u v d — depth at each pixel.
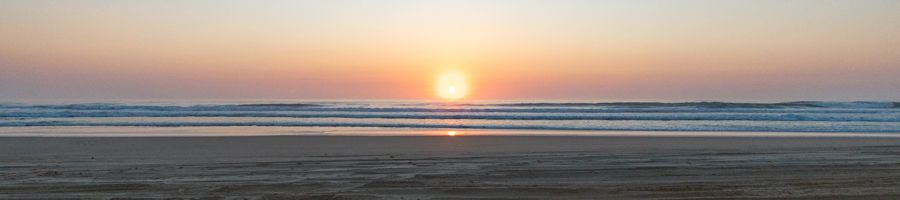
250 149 11.82
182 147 12.34
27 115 30.48
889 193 6.11
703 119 25.80
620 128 21.61
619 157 9.63
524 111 33.88
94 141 14.07
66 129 21.08
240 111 33.91
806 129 20.48
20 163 9.08
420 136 15.67
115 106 37.31
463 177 7.41
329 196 6.14
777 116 25.70
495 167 8.38
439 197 6.11
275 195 6.19
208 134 18.56
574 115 28.41
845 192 6.19
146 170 8.09
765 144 12.62
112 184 6.86
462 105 46.47
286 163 8.98
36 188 6.61
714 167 8.21
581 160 9.18
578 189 6.49
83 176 7.52
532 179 7.23
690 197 6.06
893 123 22.75
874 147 11.50
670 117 26.47
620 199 5.97
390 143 13.38
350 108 37.06
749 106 36.44
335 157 9.99
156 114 31.03
